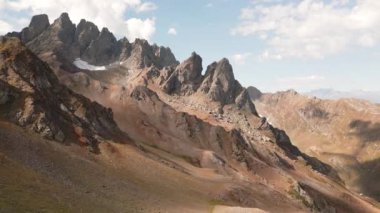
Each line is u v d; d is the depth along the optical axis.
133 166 115.62
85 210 63.25
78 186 78.69
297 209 165.25
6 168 66.94
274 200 163.50
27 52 125.25
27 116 99.38
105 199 77.25
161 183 114.44
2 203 52.00
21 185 62.44
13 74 112.12
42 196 61.44
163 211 85.38
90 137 115.62
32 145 88.94
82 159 99.25
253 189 161.62
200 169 164.12
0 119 94.81
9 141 83.81
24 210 52.66
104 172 98.56
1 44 123.06
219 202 120.69
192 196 116.12
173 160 162.38
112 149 118.56
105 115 142.62
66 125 111.44
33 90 109.25
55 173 79.44
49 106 111.31
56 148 95.75
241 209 112.25
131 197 87.69
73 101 129.75
